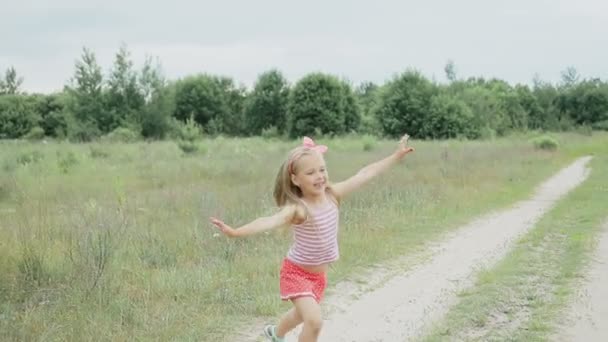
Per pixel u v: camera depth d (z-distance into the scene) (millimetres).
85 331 5973
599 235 11734
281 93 67500
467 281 8570
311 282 4621
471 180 20094
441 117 53469
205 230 10375
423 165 24172
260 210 12273
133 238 9711
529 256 9992
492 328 6551
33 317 6293
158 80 54000
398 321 6883
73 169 21875
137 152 29297
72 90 52438
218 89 69438
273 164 23156
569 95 72625
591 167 28344
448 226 12883
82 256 7941
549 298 7566
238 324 6652
